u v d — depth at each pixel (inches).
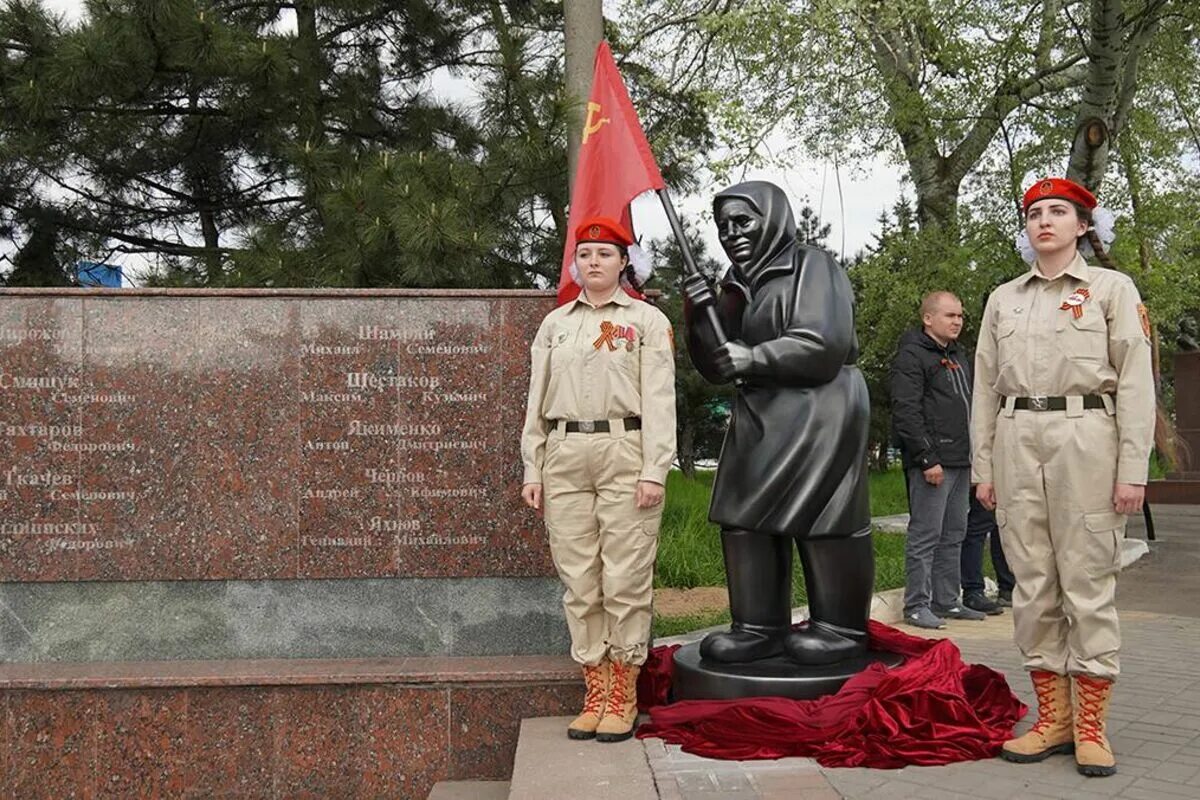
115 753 178.7
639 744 154.6
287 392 195.3
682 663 169.5
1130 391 139.1
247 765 179.5
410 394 195.9
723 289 178.4
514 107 369.1
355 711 180.1
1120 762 143.1
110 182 411.2
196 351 195.0
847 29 491.2
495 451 195.8
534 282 383.2
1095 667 138.4
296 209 400.8
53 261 406.6
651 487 157.6
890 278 498.9
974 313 497.4
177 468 194.2
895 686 153.4
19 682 177.8
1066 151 523.8
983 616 274.2
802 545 171.6
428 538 195.5
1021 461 145.0
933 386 264.4
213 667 186.5
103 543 193.3
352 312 196.2
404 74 451.5
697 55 530.9
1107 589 140.3
